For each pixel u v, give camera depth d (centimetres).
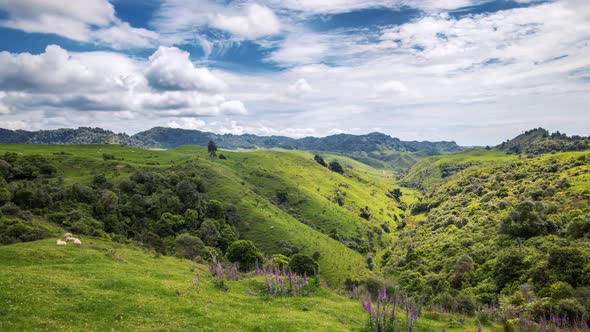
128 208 12006
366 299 3591
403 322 2788
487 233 10044
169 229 11488
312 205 18988
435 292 7881
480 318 3406
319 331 2364
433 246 11456
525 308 4244
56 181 13662
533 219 8538
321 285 4075
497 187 15712
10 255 3819
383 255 15212
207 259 8962
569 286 4984
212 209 13638
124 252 5119
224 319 2427
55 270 3288
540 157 19112
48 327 1956
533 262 6431
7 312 2034
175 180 15338
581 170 12250
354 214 19750
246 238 13312
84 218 9544
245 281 3806
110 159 19338
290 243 12988
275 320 2483
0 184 10219
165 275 3712
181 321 2298
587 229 7100
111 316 2234
